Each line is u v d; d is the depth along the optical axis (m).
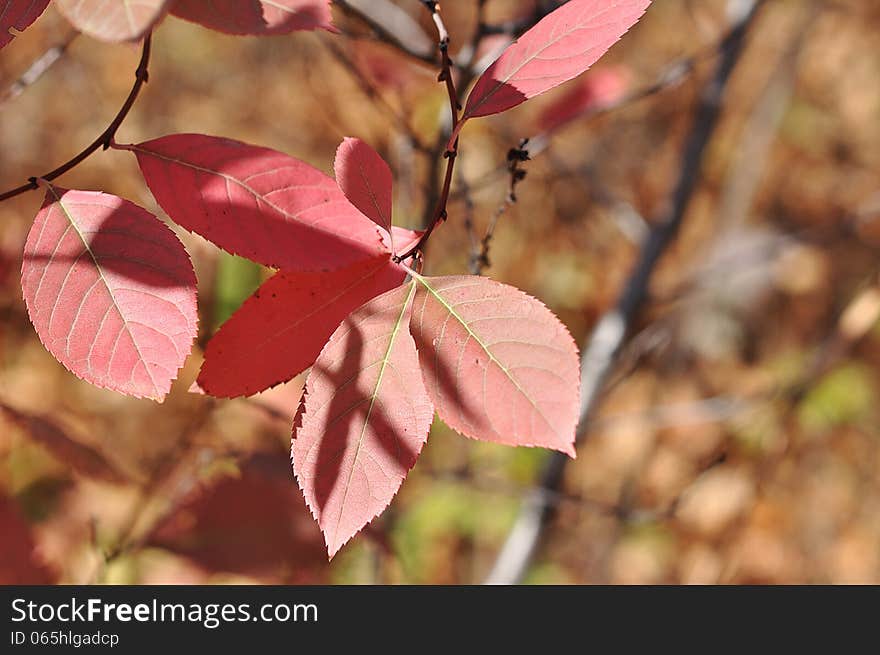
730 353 2.23
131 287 0.46
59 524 0.85
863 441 1.94
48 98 1.62
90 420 1.29
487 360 0.45
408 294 0.46
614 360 1.16
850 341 1.36
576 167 1.21
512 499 1.57
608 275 1.94
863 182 2.55
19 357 1.36
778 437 1.47
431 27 0.84
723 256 2.29
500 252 1.84
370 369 0.46
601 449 1.86
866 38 2.51
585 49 0.48
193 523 0.71
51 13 0.91
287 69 1.84
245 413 0.79
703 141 1.14
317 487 0.46
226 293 0.68
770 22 2.28
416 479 1.27
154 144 0.47
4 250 0.91
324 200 0.47
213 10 0.46
